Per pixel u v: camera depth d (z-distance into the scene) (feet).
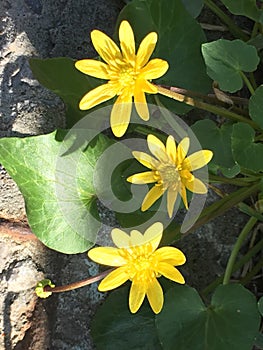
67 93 0.76
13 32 0.80
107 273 0.71
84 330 0.77
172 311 0.71
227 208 0.76
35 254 0.76
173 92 0.72
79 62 0.67
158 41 0.79
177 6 0.78
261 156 0.73
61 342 0.76
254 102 0.73
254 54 0.74
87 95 0.67
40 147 0.72
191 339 0.70
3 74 0.79
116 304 0.76
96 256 0.66
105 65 0.67
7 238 0.75
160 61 0.66
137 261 0.66
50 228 0.72
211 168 0.77
